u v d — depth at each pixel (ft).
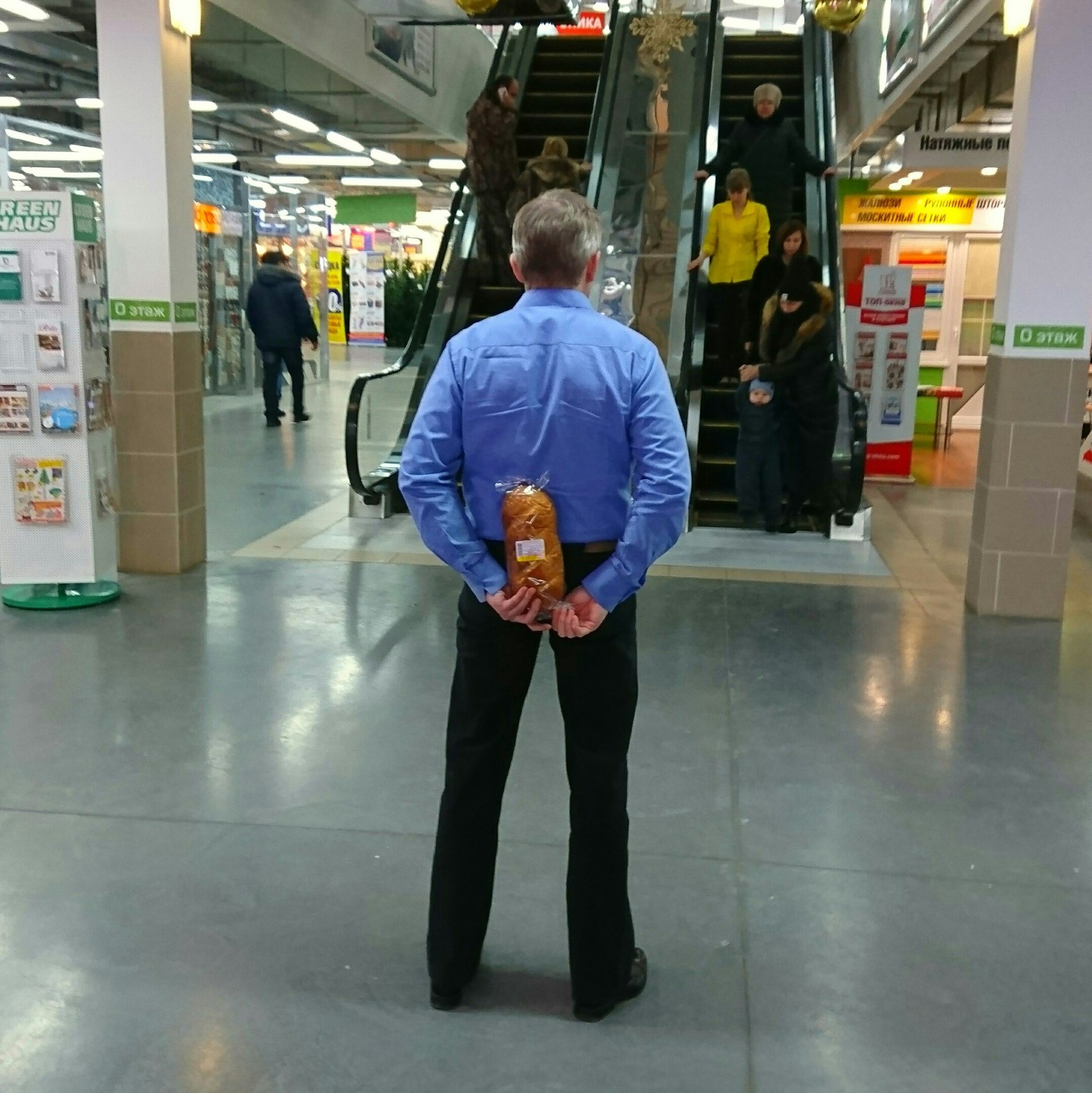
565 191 7.93
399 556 22.56
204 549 21.81
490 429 7.62
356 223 75.56
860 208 46.29
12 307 17.57
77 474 18.06
